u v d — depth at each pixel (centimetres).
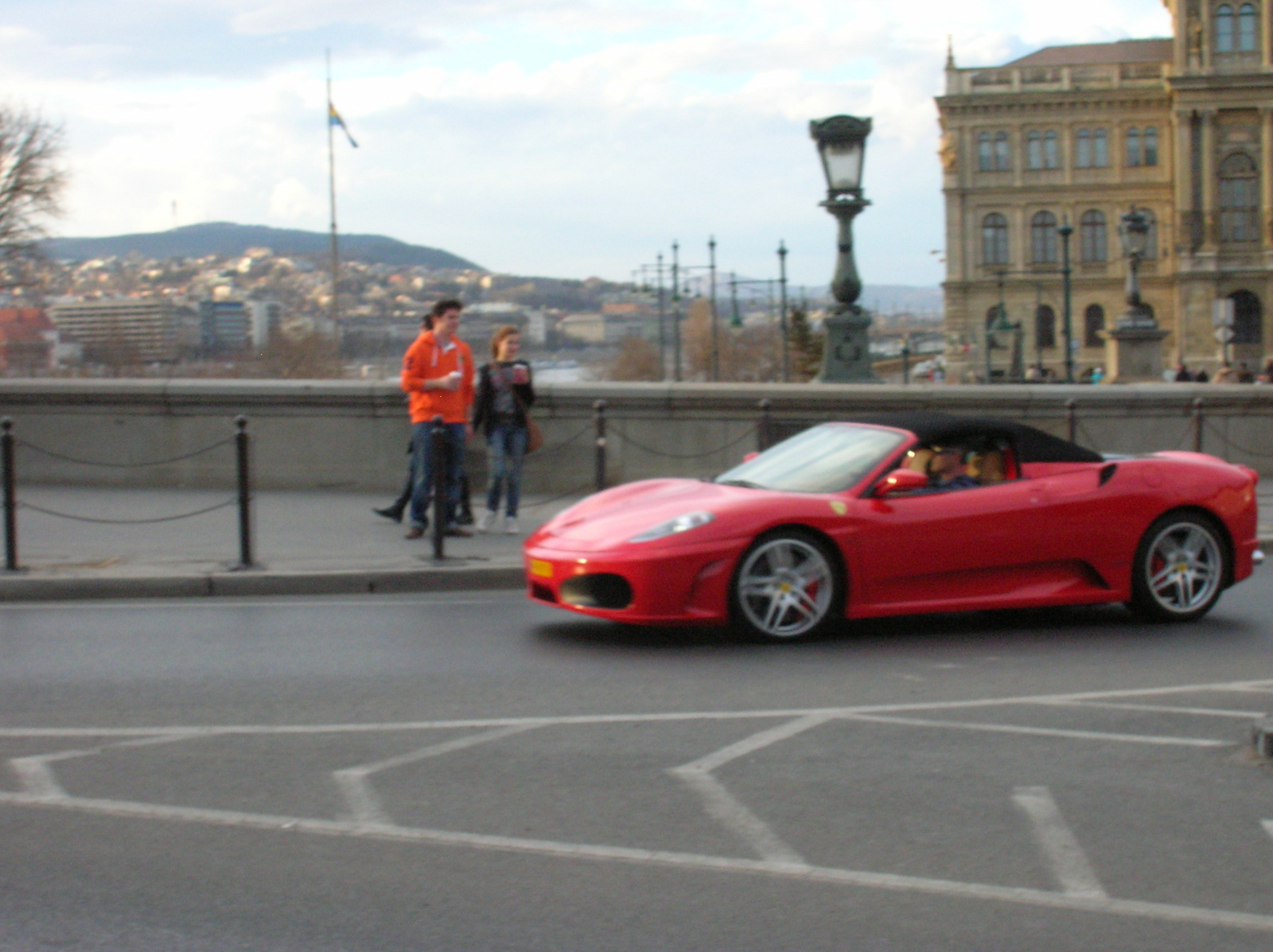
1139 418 1664
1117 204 9231
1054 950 363
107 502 1391
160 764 542
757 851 438
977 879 414
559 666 739
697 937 370
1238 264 8762
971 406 1597
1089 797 497
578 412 1519
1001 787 509
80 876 415
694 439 1526
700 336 10119
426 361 1166
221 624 866
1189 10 8694
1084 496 852
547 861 429
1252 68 8669
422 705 645
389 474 1509
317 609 923
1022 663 751
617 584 777
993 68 9331
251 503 1095
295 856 434
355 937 370
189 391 1506
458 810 481
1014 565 838
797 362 8925
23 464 1527
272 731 595
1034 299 9350
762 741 576
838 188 1617
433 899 397
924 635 837
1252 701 658
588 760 546
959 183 9388
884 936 371
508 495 1212
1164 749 565
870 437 857
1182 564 884
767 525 786
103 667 733
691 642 809
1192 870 423
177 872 419
